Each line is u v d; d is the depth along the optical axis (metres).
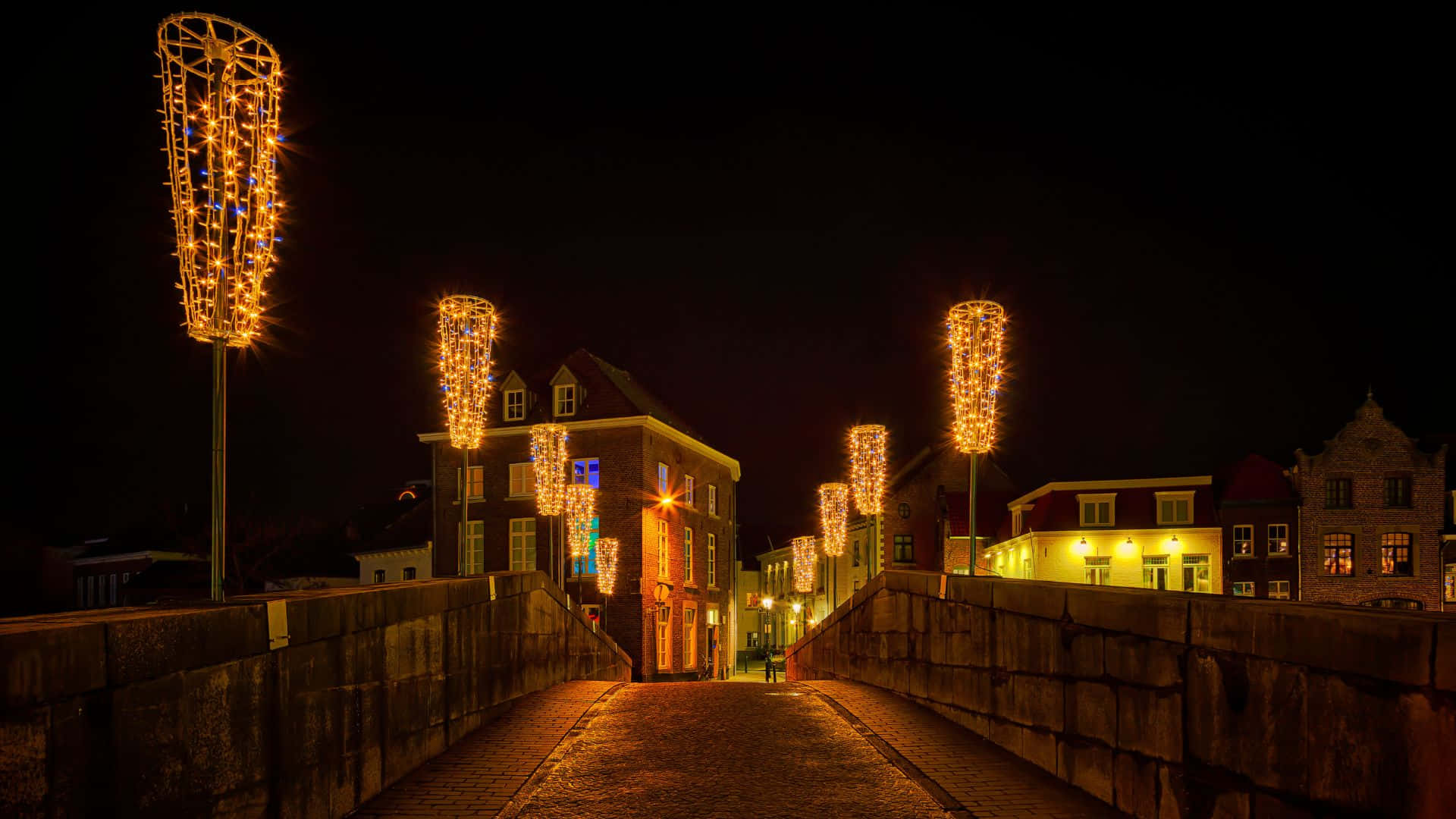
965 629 8.52
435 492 33.53
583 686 11.80
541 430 23.22
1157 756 5.12
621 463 31.25
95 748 3.37
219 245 5.11
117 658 3.48
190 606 4.54
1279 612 3.95
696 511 36.84
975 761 7.18
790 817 5.75
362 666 5.95
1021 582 7.28
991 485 50.62
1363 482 37.88
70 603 53.62
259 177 5.26
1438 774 3.01
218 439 5.01
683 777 6.71
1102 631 5.86
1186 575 38.50
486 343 11.73
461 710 8.04
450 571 32.72
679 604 34.09
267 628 4.65
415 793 6.27
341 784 5.59
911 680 10.26
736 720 8.92
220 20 5.09
